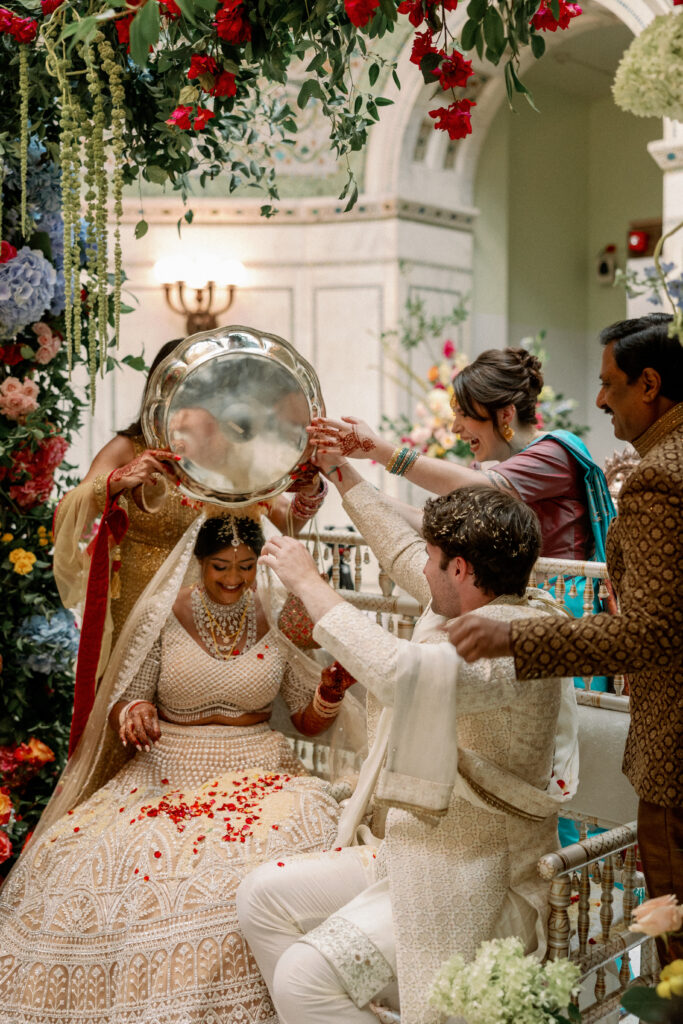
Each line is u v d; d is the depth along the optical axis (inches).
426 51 91.4
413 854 85.4
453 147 312.5
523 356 120.6
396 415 301.3
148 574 129.2
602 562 123.3
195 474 106.3
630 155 356.2
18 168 123.7
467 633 74.1
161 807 109.3
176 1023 93.7
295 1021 83.0
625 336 82.7
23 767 134.5
